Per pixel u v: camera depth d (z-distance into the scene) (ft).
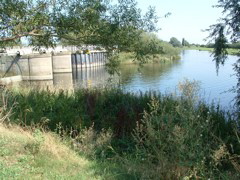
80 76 181.88
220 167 16.90
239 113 25.54
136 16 25.63
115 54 28.68
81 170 16.19
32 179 13.73
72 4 24.20
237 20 26.89
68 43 27.12
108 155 21.30
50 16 23.67
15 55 159.02
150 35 27.43
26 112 26.86
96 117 29.68
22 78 161.38
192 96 18.54
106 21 25.41
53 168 15.58
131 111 27.96
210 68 165.48
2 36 23.85
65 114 28.45
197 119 17.51
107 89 36.47
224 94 54.29
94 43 25.99
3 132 20.21
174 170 14.99
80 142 23.58
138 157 19.25
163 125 17.28
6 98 27.81
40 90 40.70
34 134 20.38
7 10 22.34
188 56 381.40
